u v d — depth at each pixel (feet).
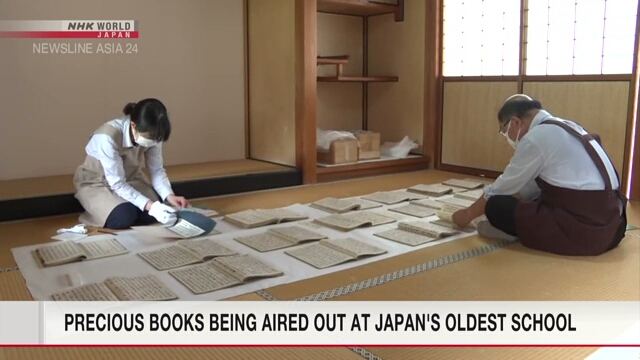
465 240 10.53
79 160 15.23
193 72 16.81
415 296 7.89
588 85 14.85
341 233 11.02
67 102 14.85
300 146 16.07
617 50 14.23
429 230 10.80
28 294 7.90
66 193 12.43
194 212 11.27
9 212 11.81
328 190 15.39
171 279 8.46
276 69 16.66
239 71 17.78
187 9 16.43
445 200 13.83
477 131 17.63
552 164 9.52
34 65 14.29
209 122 17.37
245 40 17.65
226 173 15.11
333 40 19.61
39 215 12.17
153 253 9.61
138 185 11.98
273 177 15.51
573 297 7.84
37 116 14.48
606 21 14.33
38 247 9.87
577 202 9.39
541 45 15.79
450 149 18.56
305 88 15.71
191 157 17.19
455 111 18.24
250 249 9.95
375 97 20.51
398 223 11.45
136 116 10.28
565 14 15.12
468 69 17.76
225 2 17.15
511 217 10.09
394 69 19.70
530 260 9.41
